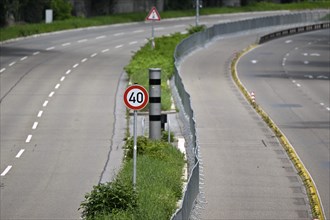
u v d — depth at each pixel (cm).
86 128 8350
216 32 18300
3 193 5906
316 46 18362
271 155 7162
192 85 11612
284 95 10875
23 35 17312
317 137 8038
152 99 7356
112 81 11481
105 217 4656
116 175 6025
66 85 11050
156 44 14175
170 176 5759
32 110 9256
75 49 15450
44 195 5862
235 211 5372
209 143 7600
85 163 6888
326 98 10700
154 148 6712
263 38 18988
